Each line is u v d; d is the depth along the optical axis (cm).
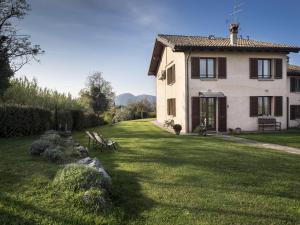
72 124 2678
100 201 588
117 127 2898
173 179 809
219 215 575
